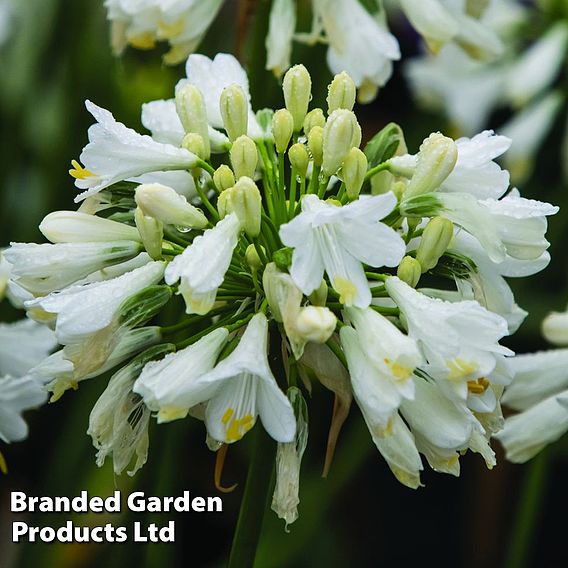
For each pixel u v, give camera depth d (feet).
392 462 2.37
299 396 2.42
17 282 2.43
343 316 2.43
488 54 3.13
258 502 2.49
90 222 2.45
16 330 2.89
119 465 2.43
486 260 2.47
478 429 2.36
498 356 2.40
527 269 2.47
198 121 2.48
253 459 2.49
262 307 2.40
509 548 3.16
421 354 2.36
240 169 2.44
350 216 2.32
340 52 2.95
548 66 3.47
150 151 2.44
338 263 2.33
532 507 2.99
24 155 3.43
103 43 3.27
